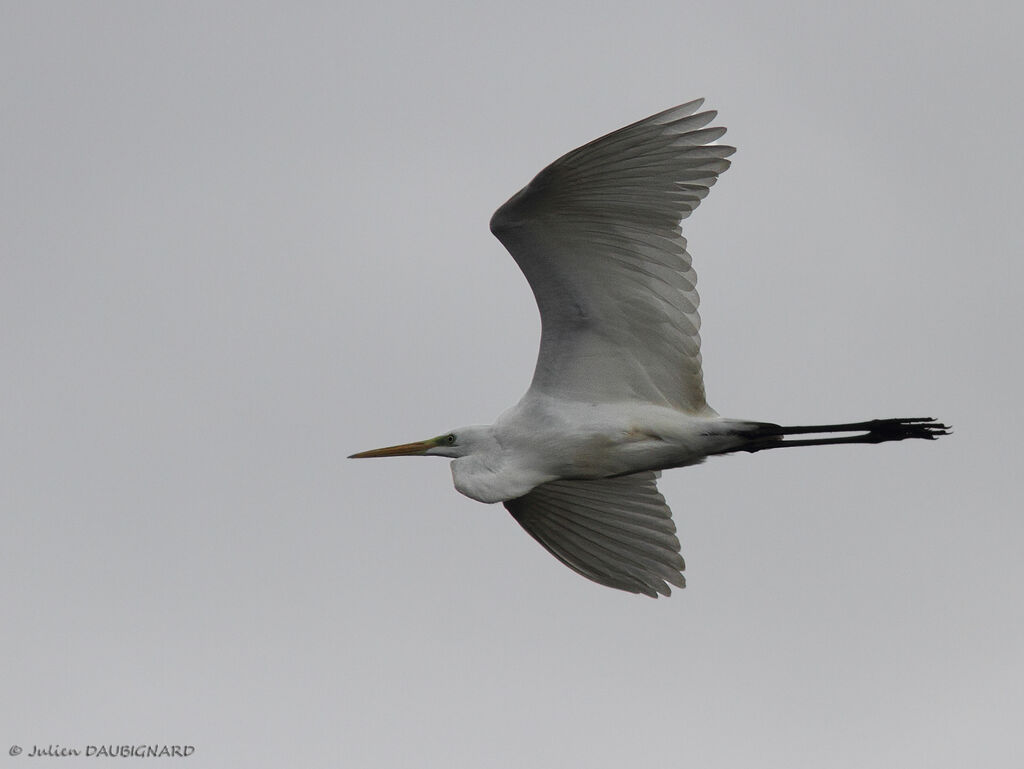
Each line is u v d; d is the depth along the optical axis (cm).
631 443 1303
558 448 1326
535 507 1477
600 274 1245
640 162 1159
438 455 1422
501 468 1359
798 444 1328
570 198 1184
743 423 1301
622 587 1468
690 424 1290
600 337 1290
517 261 1247
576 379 1318
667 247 1209
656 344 1279
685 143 1145
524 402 1356
